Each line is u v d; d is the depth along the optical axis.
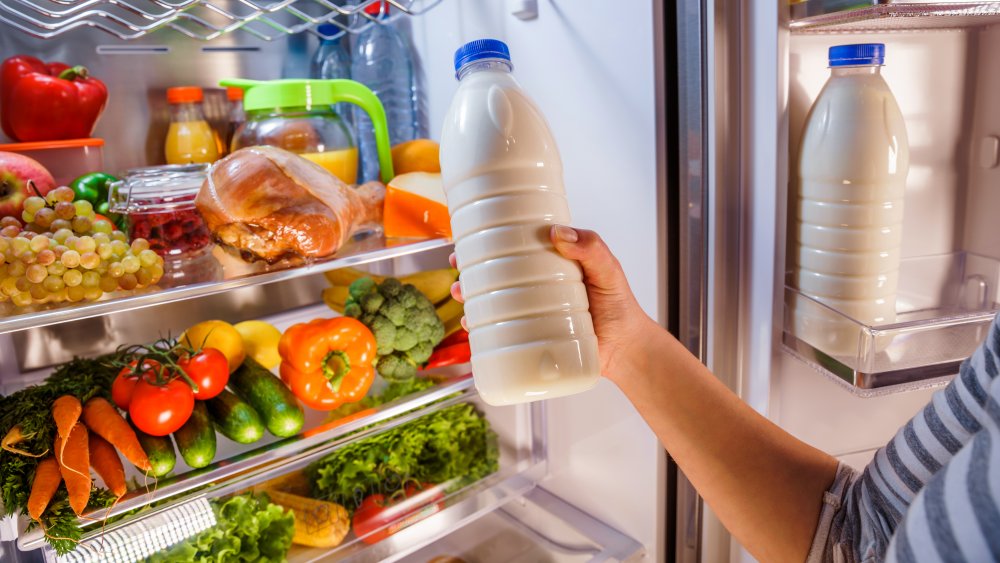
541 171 0.56
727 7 0.82
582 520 1.11
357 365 0.97
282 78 1.21
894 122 0.79
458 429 1.14
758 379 0.88
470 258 0.56
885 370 0.72
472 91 0.57
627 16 0.88
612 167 0.95
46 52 1.00
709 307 0.89
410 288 1.05
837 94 0.80
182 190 0.89
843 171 0.79
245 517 0.91
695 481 0.66
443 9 1.13
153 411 0.81
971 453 0.31
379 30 1.18
